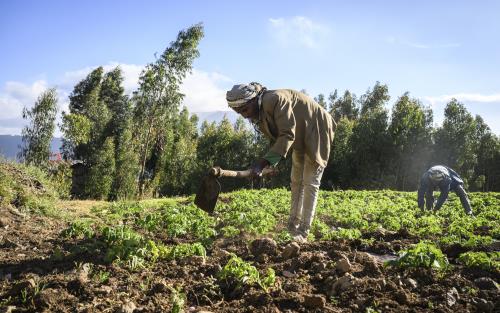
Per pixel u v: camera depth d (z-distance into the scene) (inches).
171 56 1139.9
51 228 287.0
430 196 409.4
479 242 239.6
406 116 1330.0
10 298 144.0
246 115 207.9
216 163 1421.0
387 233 282.2
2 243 231.3
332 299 142.3
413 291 148.9
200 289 151.9
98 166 1049.5
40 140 918.4
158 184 1246.9
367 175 1326.3
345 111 1966.0
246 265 157.2
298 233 230.4
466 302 139.9
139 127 1269.7
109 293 147.8
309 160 221.6
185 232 252.7
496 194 721.0
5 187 350.0
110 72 1717.5
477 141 1646.2
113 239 203.8
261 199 488.1
